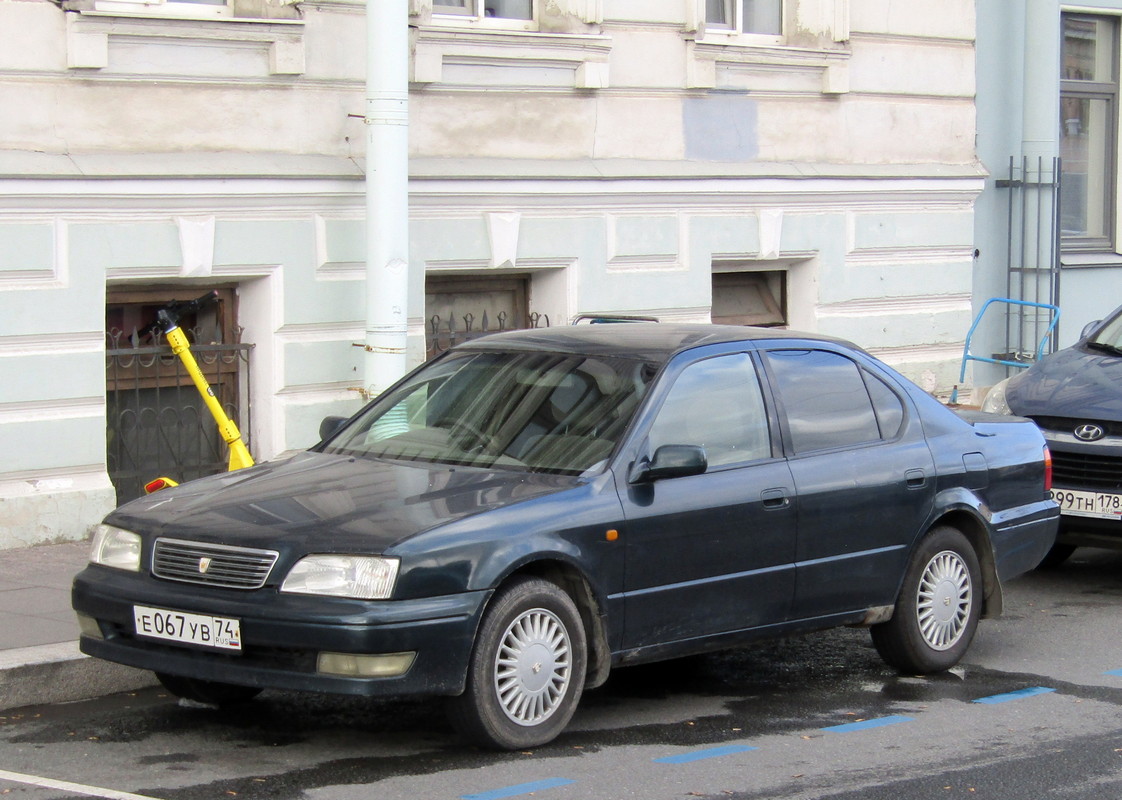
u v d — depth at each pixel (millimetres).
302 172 10711
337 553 5789
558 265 12375
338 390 11188
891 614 7512
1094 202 17547
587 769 5969
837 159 14281
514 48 11859
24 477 9664
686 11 13008
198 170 10211
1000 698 7293
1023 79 16172
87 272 9859
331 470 6766
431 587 5789
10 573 8852
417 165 11398
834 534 7152
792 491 6977
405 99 10633
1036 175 16156
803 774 5980
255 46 10617
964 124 15336
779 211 13805
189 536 6059
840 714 6953
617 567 6344
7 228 9516
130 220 10055
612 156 12672
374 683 5688
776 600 6957
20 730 6410
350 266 11125
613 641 6402
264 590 5832
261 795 5543
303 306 10898
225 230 10469
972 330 15398
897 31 14641
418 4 11359
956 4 15125
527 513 6125
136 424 10453
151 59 10164
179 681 6672
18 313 9586
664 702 7137
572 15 12242
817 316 14266
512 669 6055
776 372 7246
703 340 7109
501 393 7082
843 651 8273
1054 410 9898
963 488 7750
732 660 8039
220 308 10906
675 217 13086
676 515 6539
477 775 5840
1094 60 17328
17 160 9500
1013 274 16281
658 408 6715
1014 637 8664
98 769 5848
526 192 12000
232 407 10953
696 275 13266
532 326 12594
